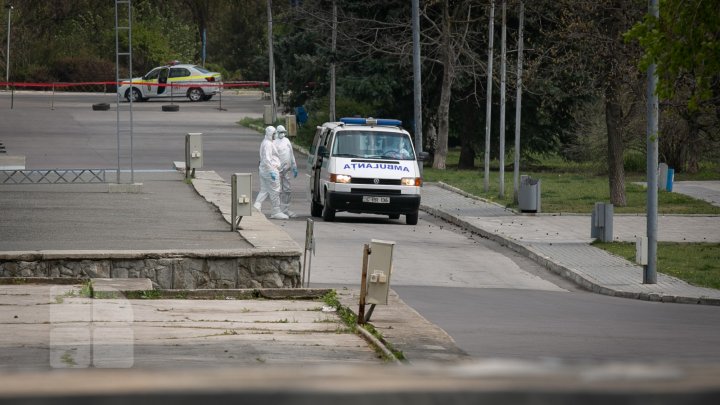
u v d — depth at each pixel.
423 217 97.75
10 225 64.12
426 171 144.38
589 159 147.12
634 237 81.69
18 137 156.88
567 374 2.96
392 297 47.00
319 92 165.00
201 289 48.38
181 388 2.84
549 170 154.50
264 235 60.91
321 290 48.19
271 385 2.88
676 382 2.89
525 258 73.19
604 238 78.19
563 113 151.50
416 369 3.05
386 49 149.25
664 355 34.00
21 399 2.77
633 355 33.72
